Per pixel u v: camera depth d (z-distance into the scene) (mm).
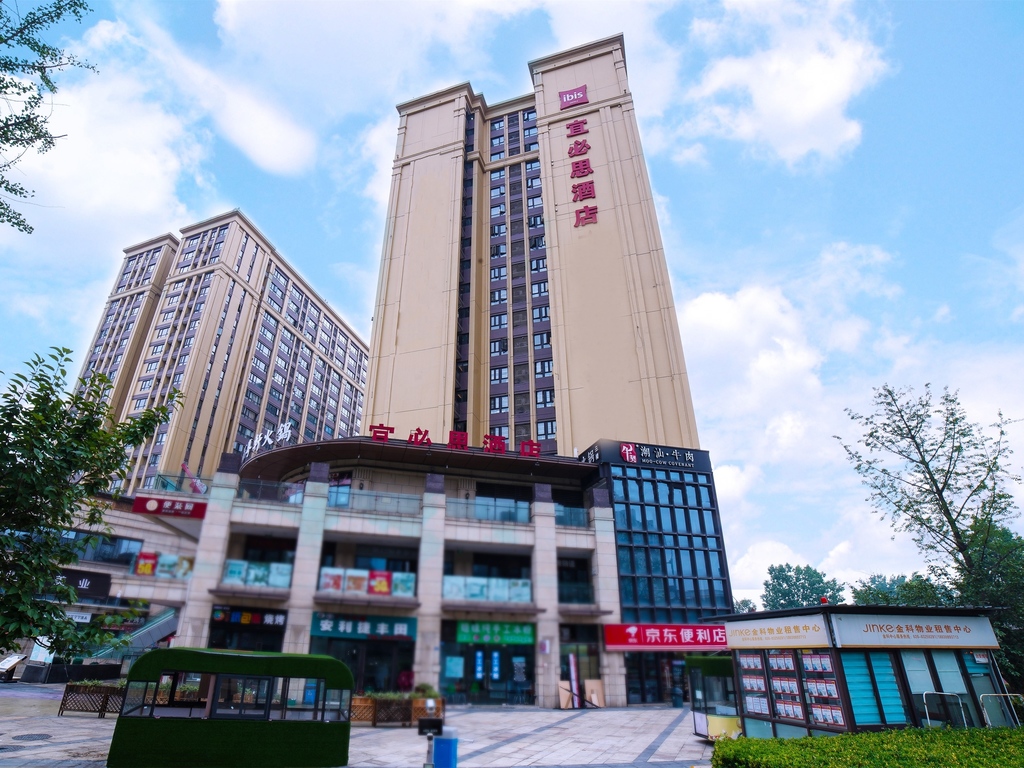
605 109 54875
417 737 12289
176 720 10656
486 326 51656
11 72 9898
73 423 9859
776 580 85000
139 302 84625
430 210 55531
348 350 109125
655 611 28219
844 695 11664
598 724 16531
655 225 47938
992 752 8891
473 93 62906
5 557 8953
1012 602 18594
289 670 11297
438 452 28406
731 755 9000
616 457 31531
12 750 11500
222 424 74062
